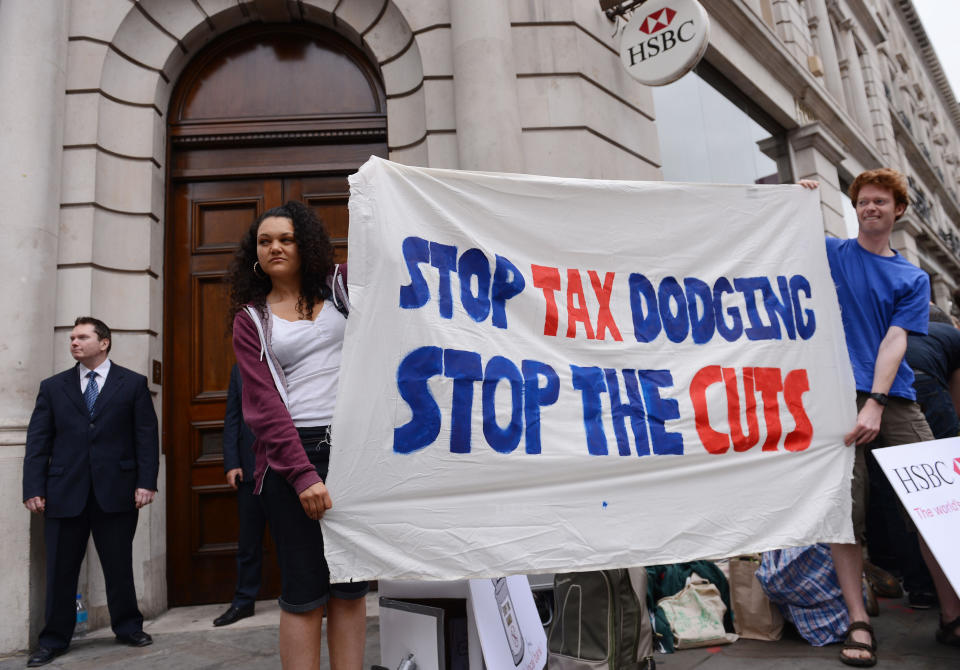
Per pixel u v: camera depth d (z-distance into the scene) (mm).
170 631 3592
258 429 1758
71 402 3381
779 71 7793
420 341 1939
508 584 2277
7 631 3324
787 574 2924
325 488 1727
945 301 16953
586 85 4605
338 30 4820
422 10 4559
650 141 5113
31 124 3955
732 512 2260
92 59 4301
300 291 1974
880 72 15023
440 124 4406
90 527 3402
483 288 2113
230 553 4211
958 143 26047
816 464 2453
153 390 4191
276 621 3660
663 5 4379
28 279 3795
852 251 2961
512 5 4594
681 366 2350
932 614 3217
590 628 2332
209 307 4523
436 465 1880
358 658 1877
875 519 4012
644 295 2379
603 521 2062
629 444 2162
